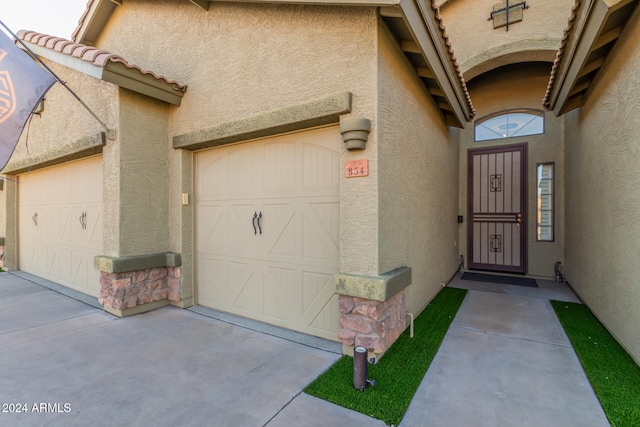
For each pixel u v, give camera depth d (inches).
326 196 141.0
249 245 168.7
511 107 285.1
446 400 98.0
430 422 87.9
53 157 224.8
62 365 120.3
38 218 283.3
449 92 186.2
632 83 119.9
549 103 207.3
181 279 187.9
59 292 232.5
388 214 130.3
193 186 193.2
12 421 88.1
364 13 122.6
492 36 264.2
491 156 293.4
